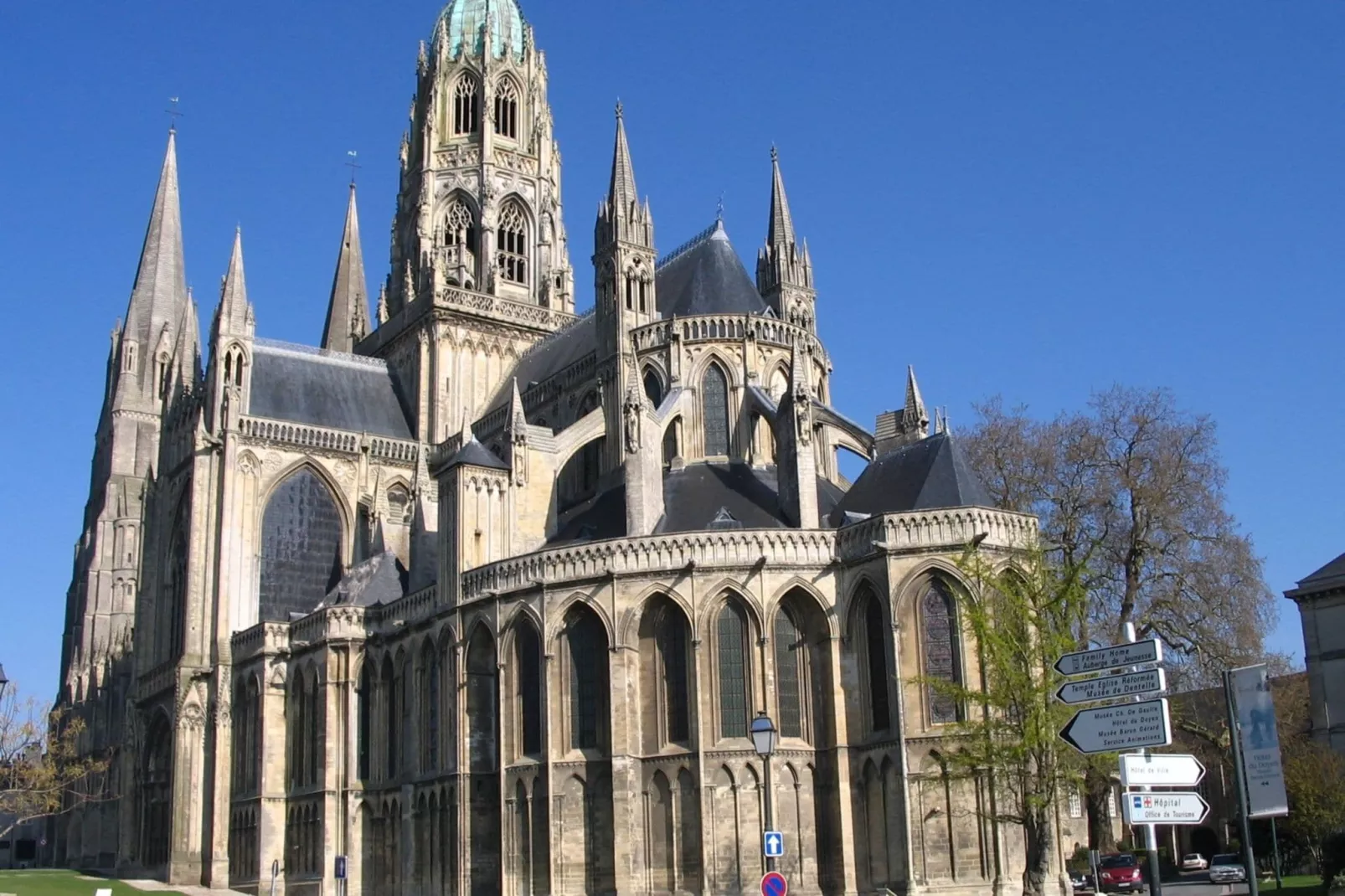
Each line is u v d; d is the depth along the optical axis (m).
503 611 91.06
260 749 115.69
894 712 79.75
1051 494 102.06
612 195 110.00
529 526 102.06
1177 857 116.69
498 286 150.12
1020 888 76.69
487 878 91.44
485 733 93.50
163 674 130.50
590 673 87.38
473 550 98.31
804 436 92.50
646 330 107.19
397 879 101.25
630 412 94.12
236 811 119.88
